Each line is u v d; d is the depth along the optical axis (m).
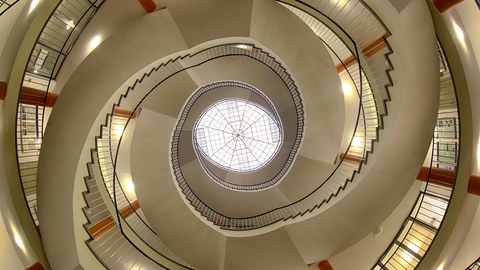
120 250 6.84
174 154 9.17
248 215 9.76
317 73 7.88
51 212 5.48
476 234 5.14
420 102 4.96
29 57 5.19
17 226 4.96
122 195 8.21
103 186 7.14
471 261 5.21
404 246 6.71
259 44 7.22
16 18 5.07
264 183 10.49
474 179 4.85
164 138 8.63
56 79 6.94
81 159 5.88
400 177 5.50
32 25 5.14
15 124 5.08
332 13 6.99
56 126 5.83
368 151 5.71
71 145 5.84
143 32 6.43
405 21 4.72
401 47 4.87
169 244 7.71
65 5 6.75
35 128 6.73
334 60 8.34
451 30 4.79
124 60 6.34
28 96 5.92
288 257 6.77
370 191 5.71
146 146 8.52
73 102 5.99
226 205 9.95
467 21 4.66
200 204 9.33
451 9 4.73
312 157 8.90
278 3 6.84
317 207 6.64
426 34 4.71
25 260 4.98
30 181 6.19
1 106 4.86
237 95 11.16
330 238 6.34
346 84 8.24
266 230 6.86
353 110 8.33
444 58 5.35
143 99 7.96
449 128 5.91
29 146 6.57
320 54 7.64
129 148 8.51
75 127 5.93
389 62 5.13
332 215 6.11
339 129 8.40
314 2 7.00
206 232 7.43
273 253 6.82
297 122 10.28
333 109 8.29
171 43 6.61
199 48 7.12
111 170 8.20
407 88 4.90
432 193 6.44
